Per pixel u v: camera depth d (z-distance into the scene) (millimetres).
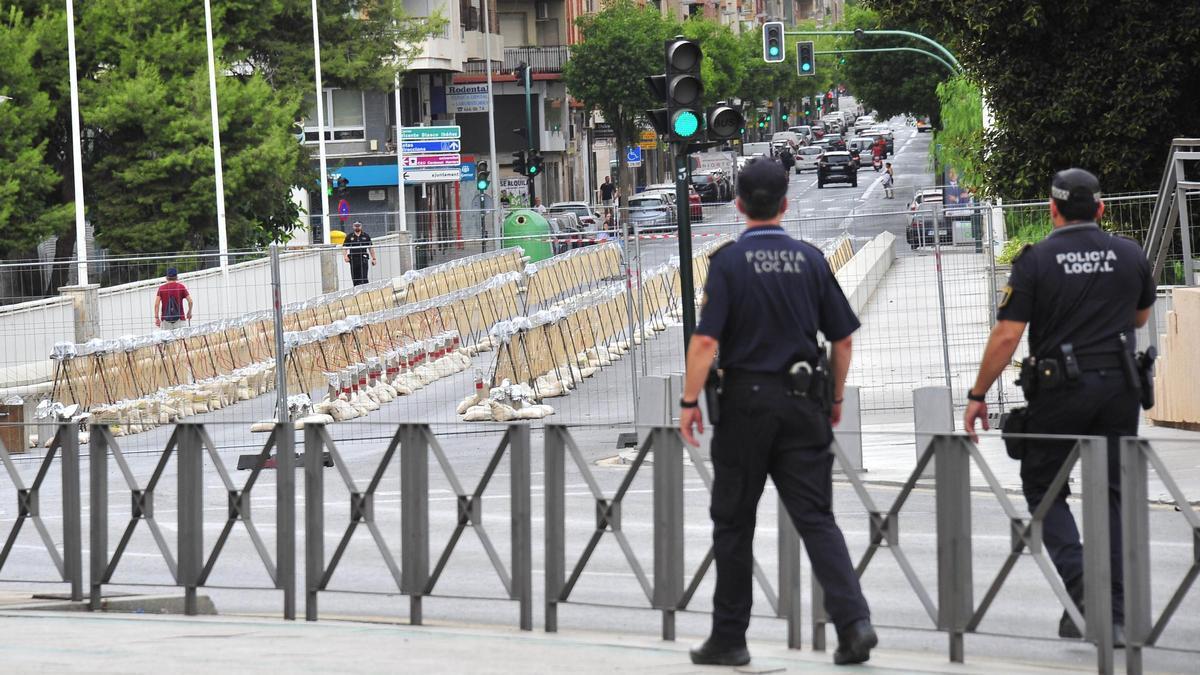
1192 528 16703
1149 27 63125
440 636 20094
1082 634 17359
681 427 17562
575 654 18578
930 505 18109
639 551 19656
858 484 18578
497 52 195500
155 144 108062
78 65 109250
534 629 20781
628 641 19672
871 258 47375
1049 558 17625
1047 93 64875
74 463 23375
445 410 60438
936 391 35656
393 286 72625
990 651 18609
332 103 162125
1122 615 17516
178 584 22641
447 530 20953
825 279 17406
